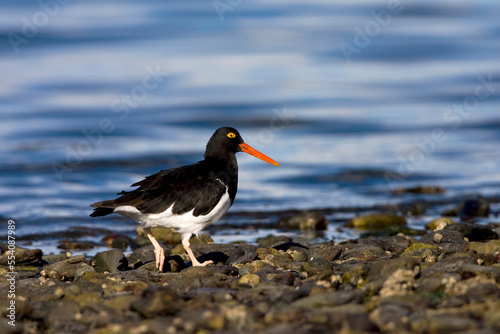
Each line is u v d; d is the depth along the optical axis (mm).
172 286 7340
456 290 6367
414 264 7008
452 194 16344
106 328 5684
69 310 6324
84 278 8172
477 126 22578
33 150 19781
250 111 24156
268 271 8000
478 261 7656
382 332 5375
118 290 7328
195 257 9844
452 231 10133
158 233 12344
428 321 5387
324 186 17156
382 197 16141
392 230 12453
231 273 8320
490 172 18109
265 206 15391
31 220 13961
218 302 6484
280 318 5684
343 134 21938
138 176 17844
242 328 5578
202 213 9070
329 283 6965
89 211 14812
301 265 8383
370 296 6535
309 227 13422
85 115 23453
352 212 14938
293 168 18469
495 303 5684
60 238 12758
